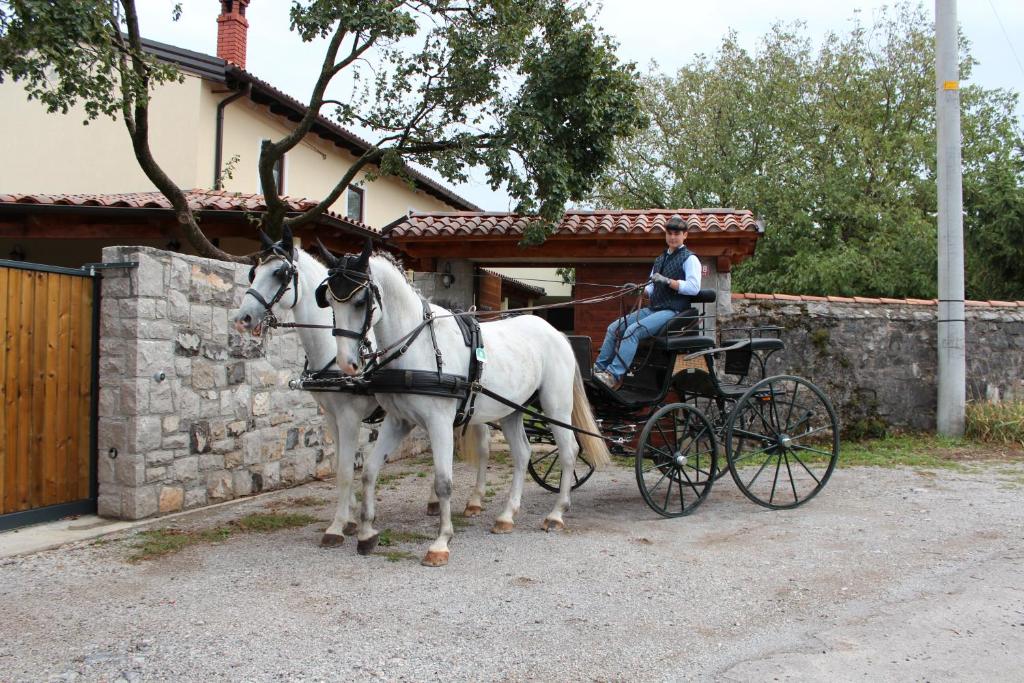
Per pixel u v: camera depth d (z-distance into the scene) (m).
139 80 8.09
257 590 4.87
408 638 4.15
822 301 10.99
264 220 10.63
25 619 4.36
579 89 9.90
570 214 11.01
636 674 3.76
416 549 5.85
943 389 10.87
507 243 10.86
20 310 5.98
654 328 6.96
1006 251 15.83
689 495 7.96
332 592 4.85
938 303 11.02
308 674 3.70
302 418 8.50
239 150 15.19
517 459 6.60
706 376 7.30
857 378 10.92
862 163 22.14
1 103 14.95
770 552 5.79
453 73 9.91
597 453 6.84
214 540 6.02
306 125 10.16
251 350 7.74
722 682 3.66
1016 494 7.71
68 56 7.38
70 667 3.74
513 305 22.75
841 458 9.80
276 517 6.77
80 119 14.73
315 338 5.96
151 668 3.74
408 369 5.43
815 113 23.41
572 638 4.19
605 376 6.93
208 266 7.18
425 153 10.51
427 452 10.99
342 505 5.99
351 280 5.03
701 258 10.54
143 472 6.49
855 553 5.75
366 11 8.80
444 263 11.37
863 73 23.33
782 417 10.55
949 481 8.39
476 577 5.18
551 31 10.05
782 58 24.19
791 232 21.84
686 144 24.84
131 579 5.06
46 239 12.83
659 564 5.50
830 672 3.76
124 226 11.61
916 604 4.72
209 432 7.21
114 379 6.49
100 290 6.57
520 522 6.77
